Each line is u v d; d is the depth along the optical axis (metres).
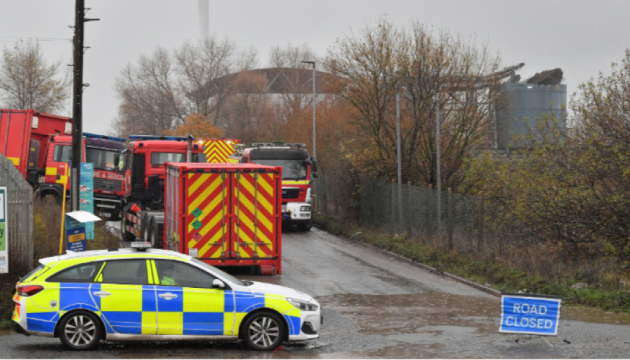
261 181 19.19
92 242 22.45
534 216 19.02
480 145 30.38
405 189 28.33
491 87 30.48
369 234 29.98
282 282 19.11
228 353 11.12
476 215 22.66
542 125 21.61
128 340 11.02
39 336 11.46
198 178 18.75
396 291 18.36
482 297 17.59
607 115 17.88
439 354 11.08
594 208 17.70
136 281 11.10
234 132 79.12
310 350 11.43
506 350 11.43
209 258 18.91
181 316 11.09
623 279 17.70
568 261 19.17
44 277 10.92
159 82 86.19
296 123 53.56
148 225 22.92
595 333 12.99
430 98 30.38
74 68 20.19
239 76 81.19
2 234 14.10
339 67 31.84
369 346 11.77
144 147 25.78
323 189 39.75
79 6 20.25
